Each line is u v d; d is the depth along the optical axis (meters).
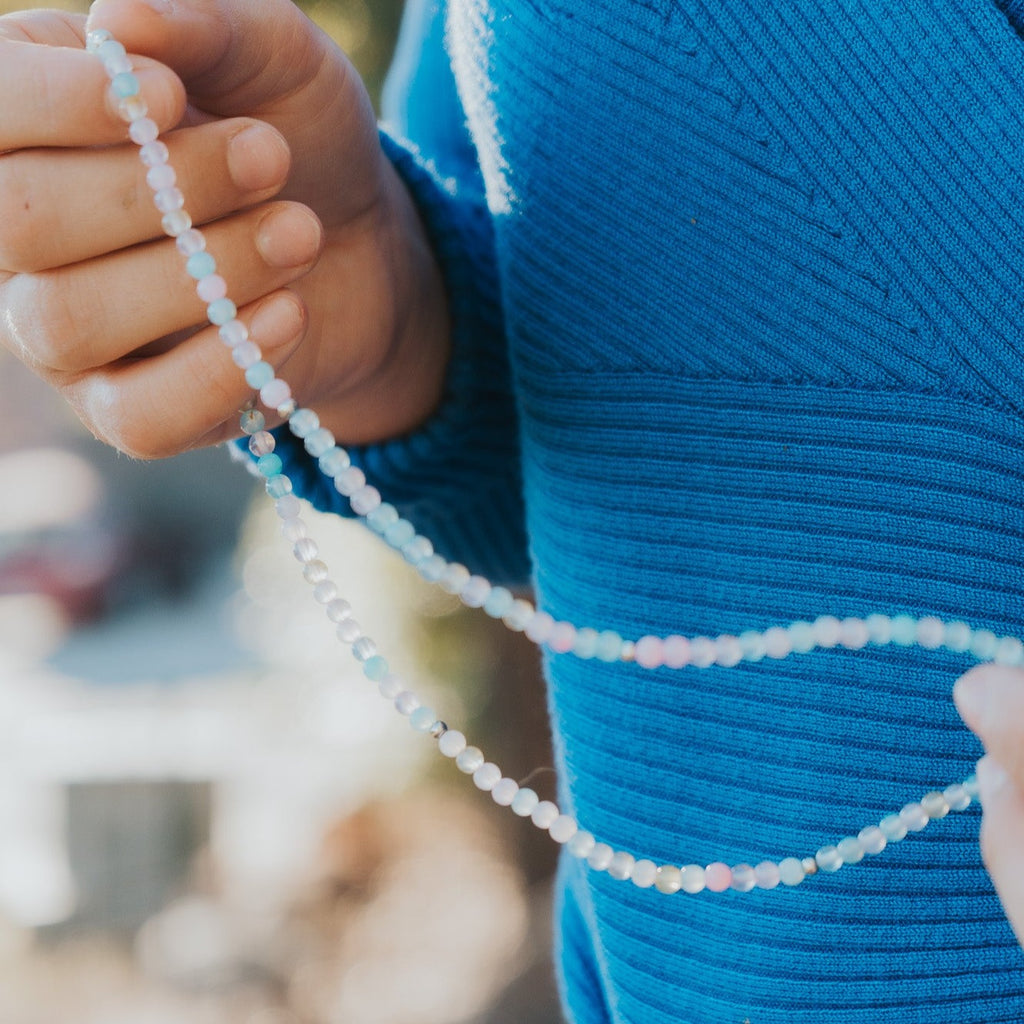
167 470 5.03
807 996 0.49
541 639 0.49
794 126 0.48
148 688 3.53
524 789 0.50
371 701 2.41
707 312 0.49
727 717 0.49
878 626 0.48
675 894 0.50
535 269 0.51
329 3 1.46
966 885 0.48
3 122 0.45
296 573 2.61
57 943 2.19
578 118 0.50
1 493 4.69
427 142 0.61
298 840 2.41
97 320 0.46
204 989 2.02
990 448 0.48
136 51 0.45
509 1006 1.80
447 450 0.59
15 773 2.70
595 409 0.51
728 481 0.49
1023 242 0.47
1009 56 0.47
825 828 0.49
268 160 0.46
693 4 0.49
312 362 0.52
